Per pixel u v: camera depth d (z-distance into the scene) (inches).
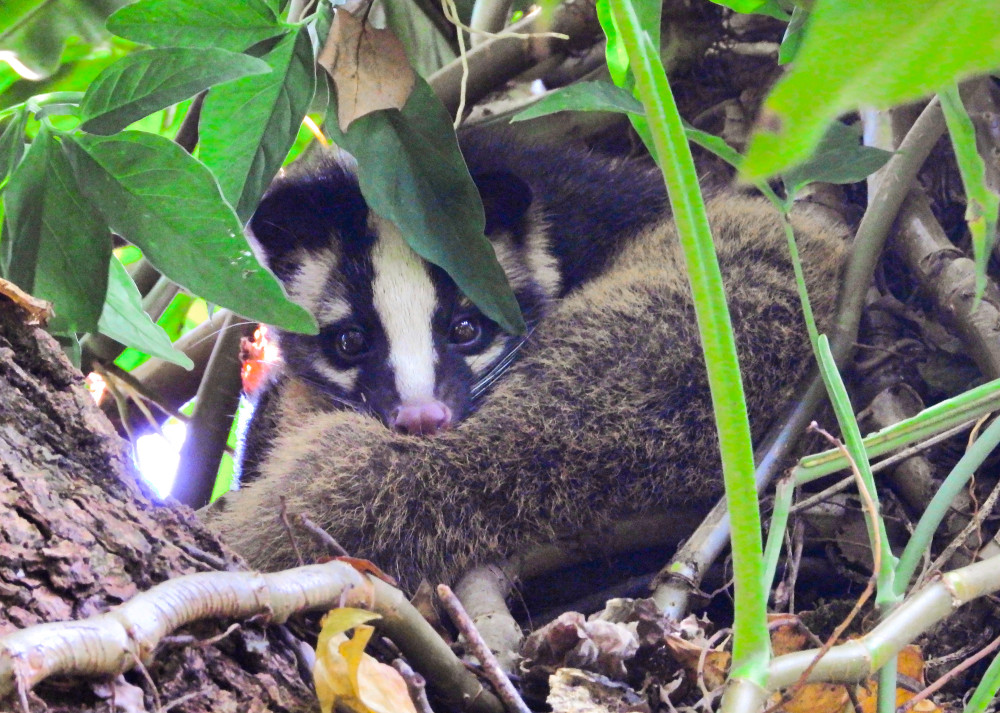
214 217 86.4
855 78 22.5
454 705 79.8
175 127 184.2
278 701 68.7
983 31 21.9
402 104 100.6
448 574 109.5
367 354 179.5
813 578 118.4
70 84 175.6
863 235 129.2
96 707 57.3
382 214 102.9
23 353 73.6
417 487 112.9
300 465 118.2
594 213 184.4
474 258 104.7
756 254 138.8
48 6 150.8
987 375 119.6
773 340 127.6
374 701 66.1
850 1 22.7
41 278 92.0
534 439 116.9
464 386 175.5
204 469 163.6
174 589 63.4
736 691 55.6
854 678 61.6
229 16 93.0
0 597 61.2
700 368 121.9
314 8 125.4
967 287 124.2
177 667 65.4
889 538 115.5
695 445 118.6
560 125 192.1
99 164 86.4
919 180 144.6
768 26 167.9
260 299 88.5
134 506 74.0
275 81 96.6
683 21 168.2
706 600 111.2
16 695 50.9
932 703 82.5
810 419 121.6
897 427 78.1
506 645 93.0
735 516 55.6
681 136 53.6
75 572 65.4
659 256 153.0
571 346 126.4
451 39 160.7
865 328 136.8
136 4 91.0
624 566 121.6
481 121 178.4
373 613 73.9
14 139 92.6
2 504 65.4
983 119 135.2
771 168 23.5
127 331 105.9
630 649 84.2
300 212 187.5
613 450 117.3
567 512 114.7
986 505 91.3
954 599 63.1
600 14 87.2
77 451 73.4
